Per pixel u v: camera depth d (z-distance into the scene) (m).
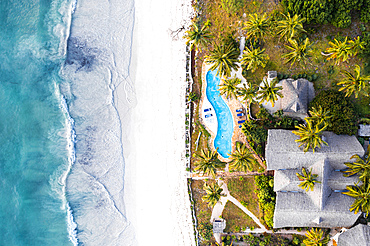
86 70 45.34
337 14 39.06
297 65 42.31
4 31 45.34
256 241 43.25
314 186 38.59
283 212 39.25
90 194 45.38
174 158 44.94
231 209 44.09
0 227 44.75
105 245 45.31
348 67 41.84
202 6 44.06
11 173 45.22
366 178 37.28
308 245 39.09
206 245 44.66
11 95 45.25
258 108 43.31
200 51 44.09
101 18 45.16
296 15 36.22
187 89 44.34
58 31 45.25
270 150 39.16
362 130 40.69
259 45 42.94
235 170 43.81
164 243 45.22
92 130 45.38
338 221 39.06
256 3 42.88
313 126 37.53
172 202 45.09
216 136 44.22
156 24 45.00
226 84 39.44
